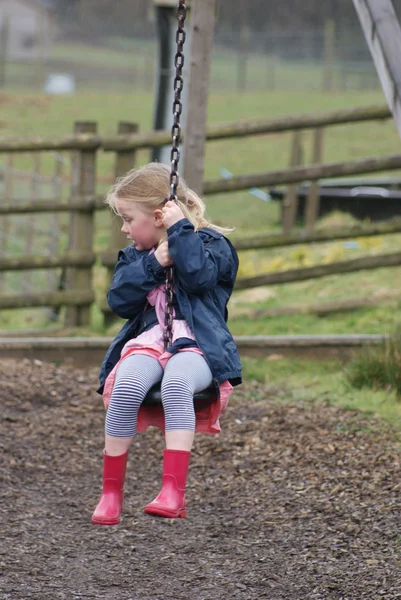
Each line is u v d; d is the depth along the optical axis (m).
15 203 20.41
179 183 8.26
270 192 33.38
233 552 9.85
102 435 13.64
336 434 12.93
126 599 8.74
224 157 47.53
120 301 8.00
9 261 20.55
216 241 8.15
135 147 20.34
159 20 21.95
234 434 13.31
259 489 11.48
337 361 16.64
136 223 8.05
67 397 15.28
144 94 80.69
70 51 155.00
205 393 7.78
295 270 20.00
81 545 10.09
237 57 123.94
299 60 118.50
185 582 9.15
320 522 10.33
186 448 7.39
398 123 11.32
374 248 26.02
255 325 19.19
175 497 7.39
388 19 11.86
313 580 8.94
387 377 14.79
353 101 71.31
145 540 10.27
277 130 19.84
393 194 30.77
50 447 12.99
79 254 20.75
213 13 17.11
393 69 11.33
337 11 154.88
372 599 8.38
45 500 11.29
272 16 158.12
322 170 19.89
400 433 12.78
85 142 20.48
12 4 144.12
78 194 20.84
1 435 13.14
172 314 7.85
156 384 7.77
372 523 10.09
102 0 181.25
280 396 14.94
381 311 19.39
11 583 8.95
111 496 7.82
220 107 66.69
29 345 17.53
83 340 17.47
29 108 66.19
